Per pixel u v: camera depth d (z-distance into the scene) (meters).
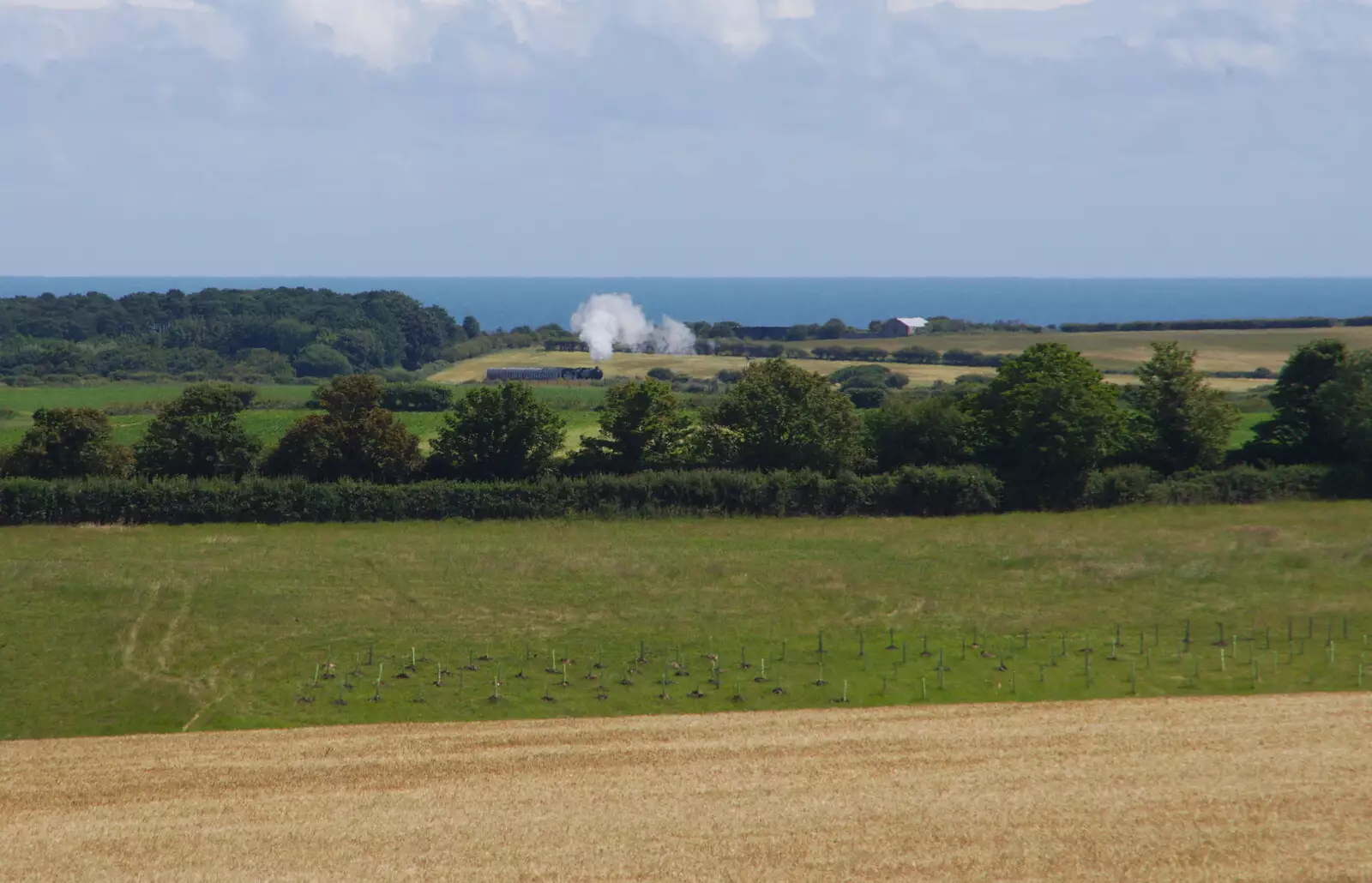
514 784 46.38
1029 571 81.19
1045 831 41.66
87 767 48.66
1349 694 56.69
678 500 103.25
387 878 38.84
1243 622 69.19
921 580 79.19
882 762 48.31
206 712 56.38
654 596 75.19
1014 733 51.62
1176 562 82.50
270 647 65.44
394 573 80.62
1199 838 41.03
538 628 68.81
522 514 101.38
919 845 40.69
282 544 90.12
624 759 49.12
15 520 98.00
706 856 40.03
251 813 43.88
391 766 48.47
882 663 62.94
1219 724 52.44
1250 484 108.19
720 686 59.59
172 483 100.75
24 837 42.00
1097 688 59.09
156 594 74.56
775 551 87.88
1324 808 43.25
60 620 69.25
